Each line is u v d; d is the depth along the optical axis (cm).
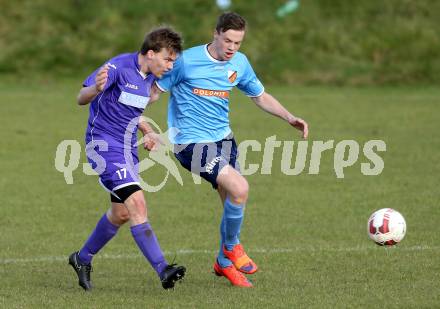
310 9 9756
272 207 3928
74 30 9225
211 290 2536
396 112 6931
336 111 6956
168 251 3125
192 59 2644
